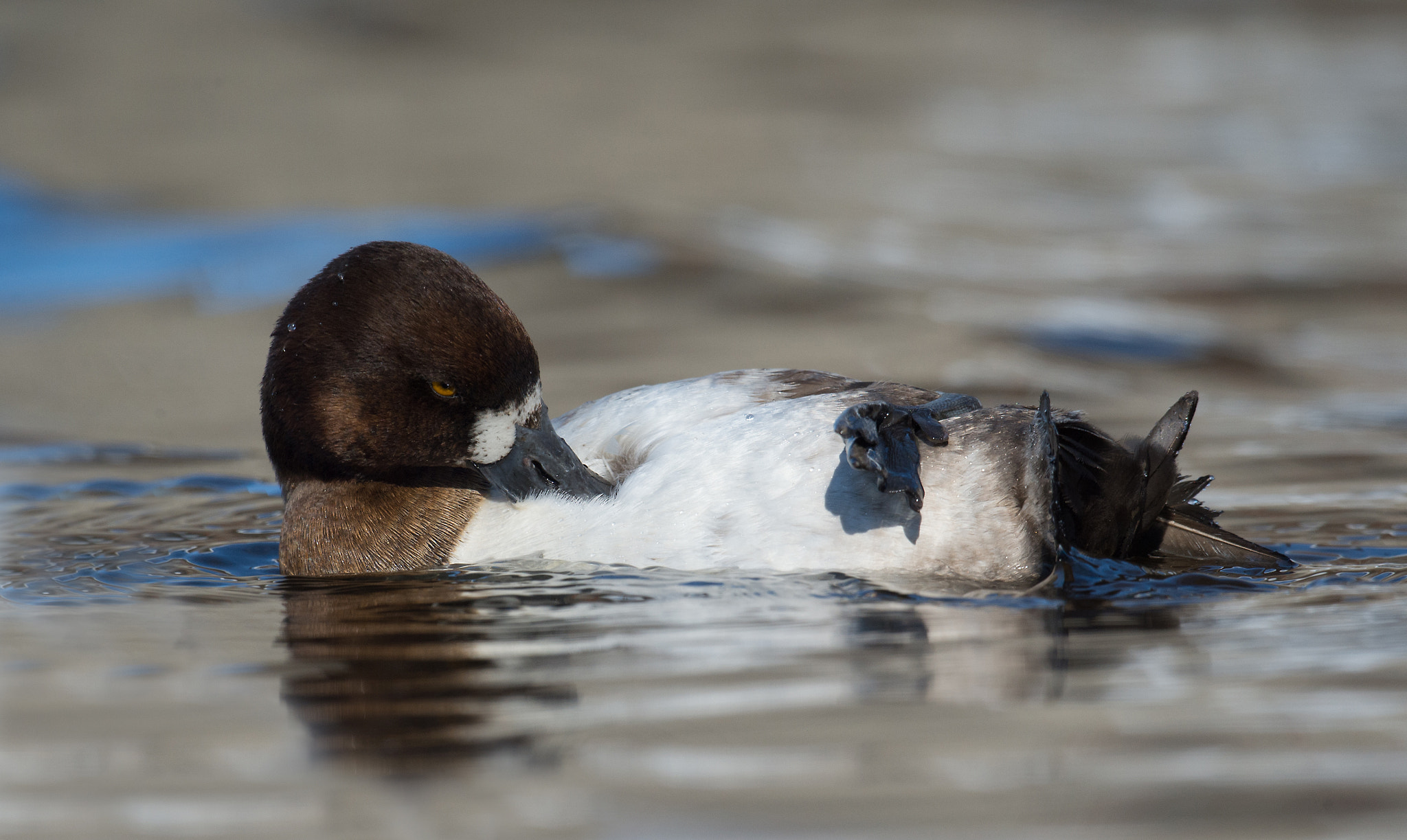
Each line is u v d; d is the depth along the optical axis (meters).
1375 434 12.01
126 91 29.80
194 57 32.69
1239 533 8.69
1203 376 14.44
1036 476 7.17
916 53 36.03
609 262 18.92
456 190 23.23
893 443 7.26
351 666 6.18
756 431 7.67
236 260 19.80
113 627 6.99
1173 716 5.34
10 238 21.11
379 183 23.73
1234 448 11.55
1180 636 6.36
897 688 5.69
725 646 6.29
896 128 28.48
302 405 8.22
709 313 16.80
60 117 27.94
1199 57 35.88
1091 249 19.88
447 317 7.94
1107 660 6.02
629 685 5.79
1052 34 38.66
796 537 7.36
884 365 14.60
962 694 5.60
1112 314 16.72
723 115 29.38
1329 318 16.59
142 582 8.03
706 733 5.23
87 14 35.22
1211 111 29.97
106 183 23.91
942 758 4.96
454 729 5.35
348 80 31.64
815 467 7.46
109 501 10.52
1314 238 20.42
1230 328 16.17
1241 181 24.11
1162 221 21.50
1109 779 4.79
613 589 7.31
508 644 6.43
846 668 5.94
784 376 8.31
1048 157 26.02
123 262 19.89
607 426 8.31
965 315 16.61
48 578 8.15
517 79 32.28
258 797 4.81
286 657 6.36
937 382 14.00
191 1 36.94
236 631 6.87
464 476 8.28
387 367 8.02
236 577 8.19
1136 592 7.12
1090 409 13.16
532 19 38.12
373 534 8.20
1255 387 14.02
